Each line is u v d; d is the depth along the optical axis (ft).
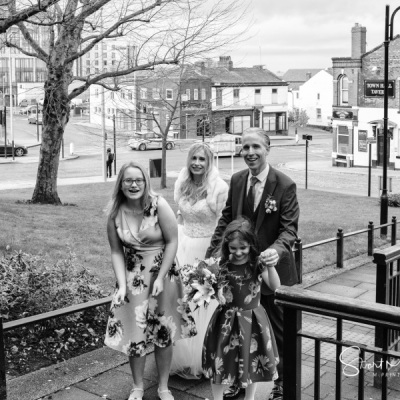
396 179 121.29
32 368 17.79
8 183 107.45
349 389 16.75
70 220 47.50
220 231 16.55
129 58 75.31
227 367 14.44
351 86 144.97
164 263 15.34
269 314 15.75
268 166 15.97
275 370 14.52
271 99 224.94
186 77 103.60
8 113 284.00
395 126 139.85
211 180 18.11
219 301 14.35
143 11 46.73
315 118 287.89
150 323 15.52
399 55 137.28
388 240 46.91
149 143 174.91
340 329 10.83
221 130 207.82
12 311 19.95
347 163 146.82
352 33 142.82
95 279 24.99
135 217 15.49
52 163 60.59
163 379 15.78
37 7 27.89
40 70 309.42
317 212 67.21
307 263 36.78
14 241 35.73
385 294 16.44
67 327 19.99
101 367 17.70
